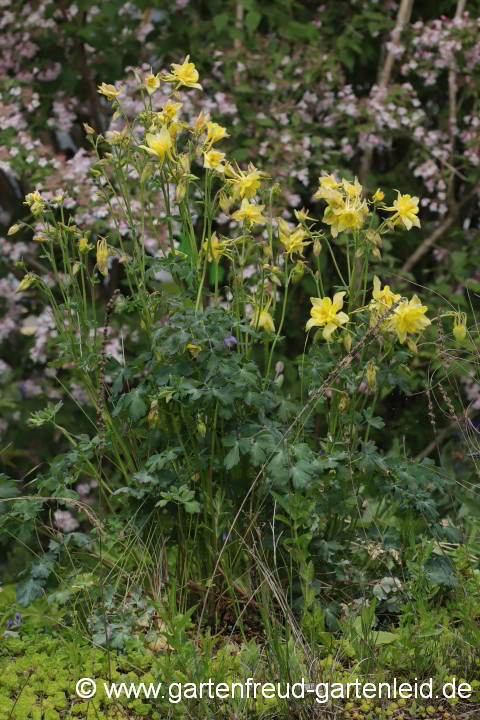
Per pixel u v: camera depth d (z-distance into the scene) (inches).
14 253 225.6
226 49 225.8
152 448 130.0
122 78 229.1
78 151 229.9
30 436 225.1
